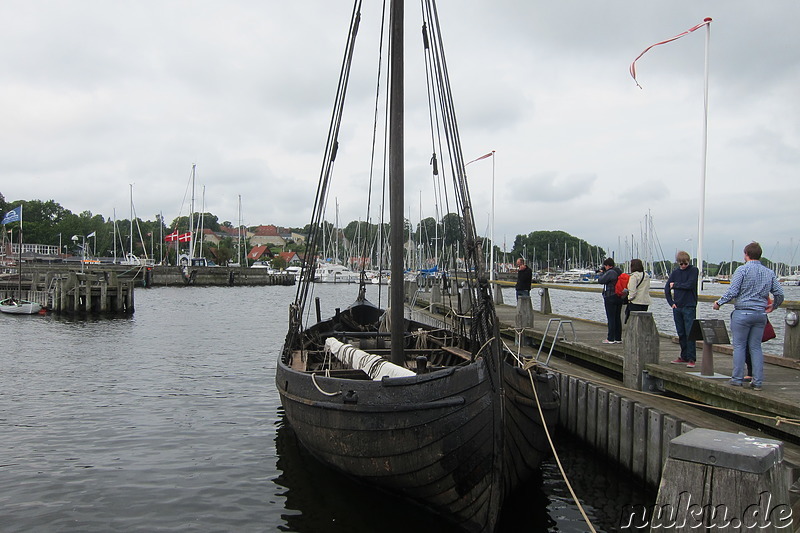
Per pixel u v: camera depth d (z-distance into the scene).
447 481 6.43
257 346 23.05
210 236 152.38
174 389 14.69
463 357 8.75
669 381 8.90
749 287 7.70
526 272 16.92
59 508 7.51
